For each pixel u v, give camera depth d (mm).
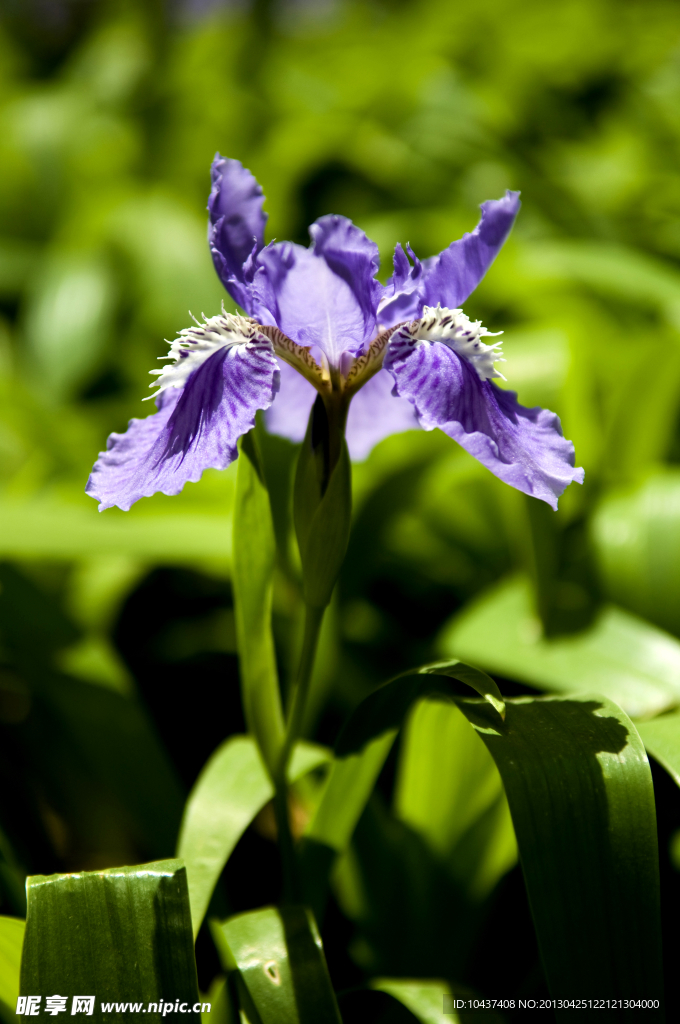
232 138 1355
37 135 1348
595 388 750
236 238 525
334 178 1186
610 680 587
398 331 520
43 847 619
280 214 1141
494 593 646
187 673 746
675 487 639
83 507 669
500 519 711
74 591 701
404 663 664
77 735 602
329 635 625
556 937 498
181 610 810
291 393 552
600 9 1605
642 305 874
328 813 545
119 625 789
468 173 1150
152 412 814
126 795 591
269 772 540
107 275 1072
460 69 1371
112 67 1726
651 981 498
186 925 496
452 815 576
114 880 499
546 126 1255
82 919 495
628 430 671
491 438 510
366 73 1399
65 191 1320
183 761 669
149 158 1402
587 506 656
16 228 1319
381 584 792
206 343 526
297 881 549
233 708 714
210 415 514
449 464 647
